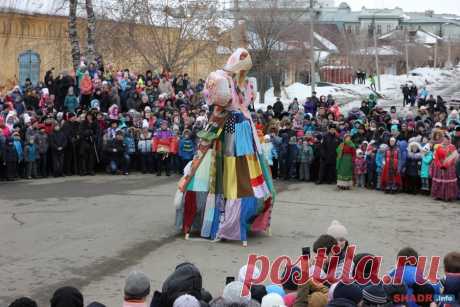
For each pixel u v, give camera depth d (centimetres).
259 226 1336
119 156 2211
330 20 10950
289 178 2186
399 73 8212
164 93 2627
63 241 1252
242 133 1273
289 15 4375
